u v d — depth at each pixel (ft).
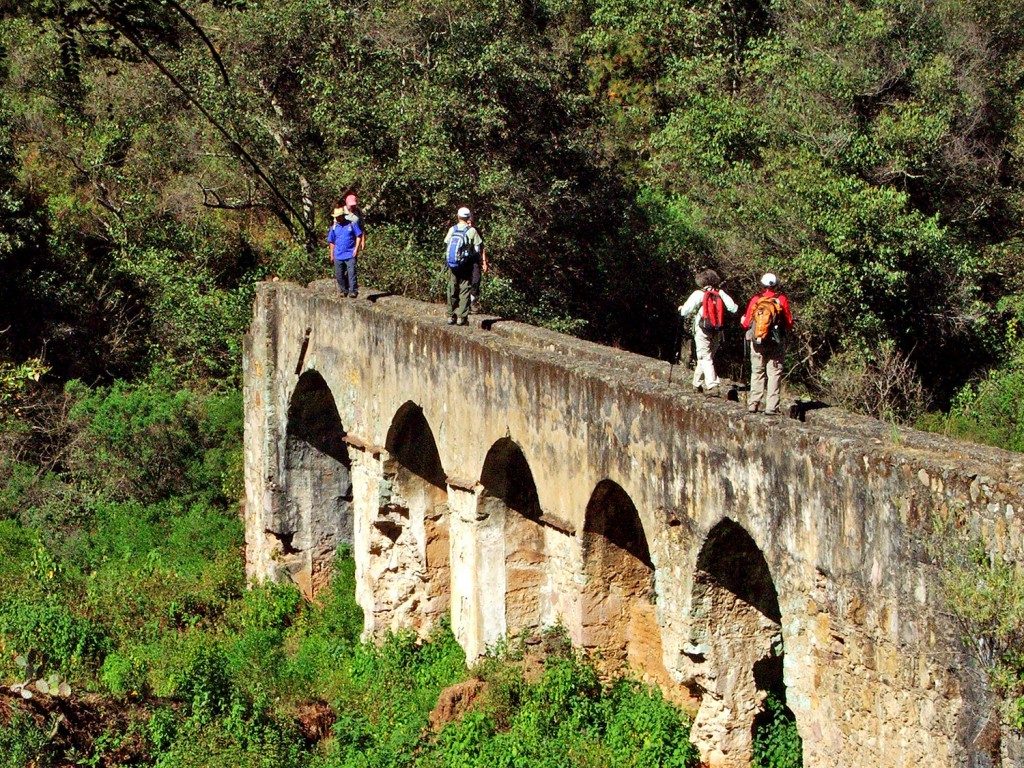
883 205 102.37
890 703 45.60
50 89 134.21
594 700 65.16
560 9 146.72
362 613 84.94
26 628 79.05
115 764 66.59
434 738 67.15
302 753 68.80
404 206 117.70
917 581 43.86
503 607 71.87
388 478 78.59
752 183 113.09
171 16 73.15
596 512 63.26
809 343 107.76
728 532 54.65
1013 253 111.86
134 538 102.17
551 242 122.11
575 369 62.03
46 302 124.77
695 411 54.13
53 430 113.70
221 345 121.19
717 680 57.62
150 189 134.62
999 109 115.24
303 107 122.11
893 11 113.80
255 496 93.97
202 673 71.97
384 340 77.20
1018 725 40.81
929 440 47.83
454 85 115.65
